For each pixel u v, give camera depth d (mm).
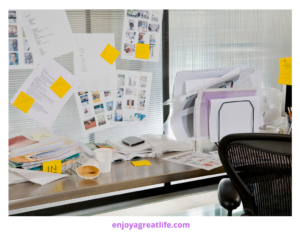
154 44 1994
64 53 1766
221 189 1085
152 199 1893
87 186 1144
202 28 2273
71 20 1894
